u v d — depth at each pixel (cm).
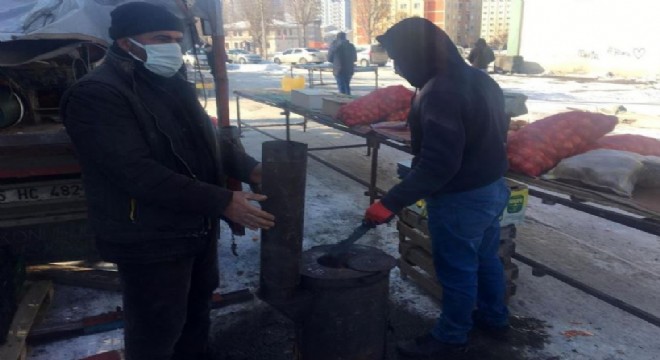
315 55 3447
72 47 301
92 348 286
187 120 204
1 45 292
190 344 252
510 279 322
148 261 198
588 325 317
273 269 215
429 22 232
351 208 526
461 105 226
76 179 329
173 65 193
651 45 2033
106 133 179
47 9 312
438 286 329
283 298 219
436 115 225
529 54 2442
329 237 448
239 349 290
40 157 317
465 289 264
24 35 287
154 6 191
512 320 320
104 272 356
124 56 192
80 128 180
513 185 315
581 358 284
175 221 198
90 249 359
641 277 378
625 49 2120
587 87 1772
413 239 346
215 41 390
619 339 302
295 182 204
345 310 225
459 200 247
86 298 338
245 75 2405
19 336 276
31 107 335
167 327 211
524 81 2011
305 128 941
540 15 2369
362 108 425
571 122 289
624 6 2095
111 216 193
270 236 212
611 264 399
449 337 275
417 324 317
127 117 183
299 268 219
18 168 315
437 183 228
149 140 190
